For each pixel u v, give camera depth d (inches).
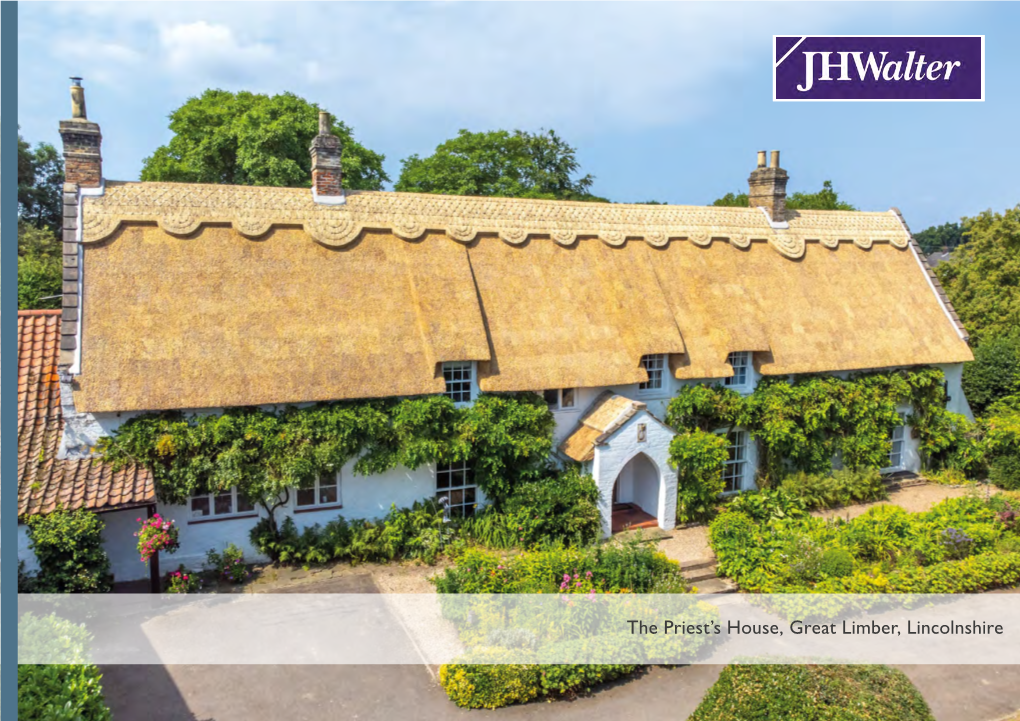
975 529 833.5
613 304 975.6
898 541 815.1
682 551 853.2
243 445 760.3
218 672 597.9
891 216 1286.9
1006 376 1352.1
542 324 928.3
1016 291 1653.5
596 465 862.5
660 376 1003.3
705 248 1091.9
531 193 1955.0
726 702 468.8
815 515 988.6
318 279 859.4
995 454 1158.3
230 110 1656.0
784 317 1070.4
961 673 613.3
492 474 872.3
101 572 672.4
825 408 1043.3
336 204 923.4
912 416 1170.6
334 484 837.2
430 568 800.9
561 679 576.1
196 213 845.8
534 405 895.1
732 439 1044.5
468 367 894.4
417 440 820.0
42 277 1364.4
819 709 451.2
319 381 796.0
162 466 737.6
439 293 892.6
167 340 764.6
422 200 971.9
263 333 803.4
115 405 716.7
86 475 704.4
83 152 817.5
